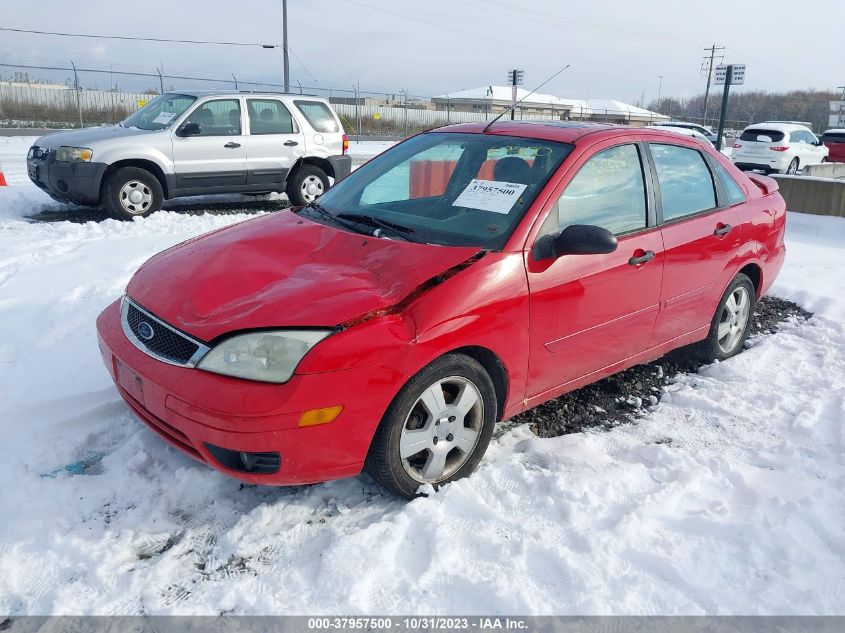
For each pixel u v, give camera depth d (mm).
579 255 3303
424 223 3369
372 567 2506
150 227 8148
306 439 2566
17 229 7816
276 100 10367
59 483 2957
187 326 2707
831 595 2514
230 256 3178
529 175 3410
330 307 2670
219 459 2658
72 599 2350
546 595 2447
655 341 3992
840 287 6711
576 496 2986
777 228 4844
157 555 2602
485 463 3283
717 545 2742
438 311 2771
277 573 2506
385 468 2789
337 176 11023
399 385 2672
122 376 2963
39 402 3609
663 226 3848
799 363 4680
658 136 4016
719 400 4105
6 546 2562
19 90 25875
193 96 9797
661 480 3203
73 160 8703
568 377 3506
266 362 2551
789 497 3086
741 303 4719
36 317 4758
